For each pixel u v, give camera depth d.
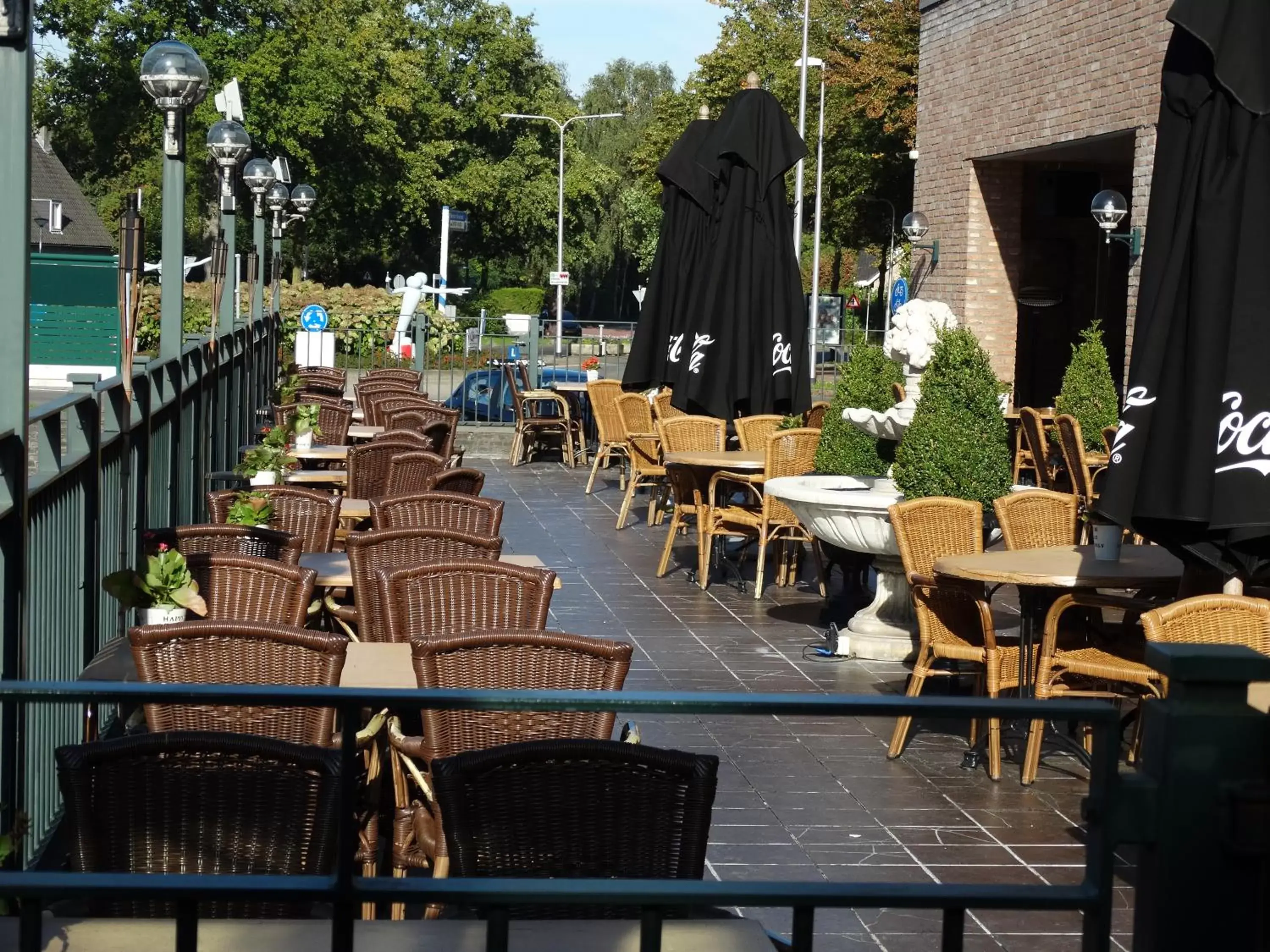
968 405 7.86
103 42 47.31
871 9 37.12
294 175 52.91
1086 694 6.26
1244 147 5.13
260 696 2.23
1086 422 14.61
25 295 4.49
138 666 4.00
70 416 5.78
